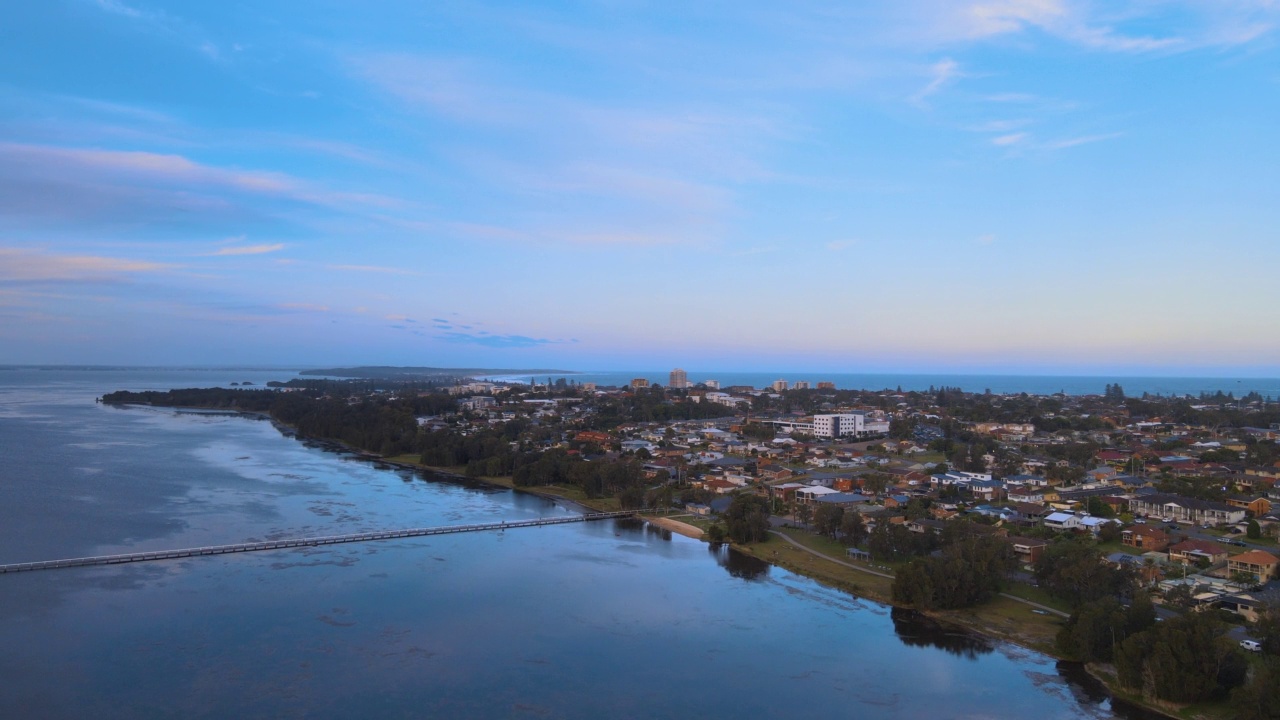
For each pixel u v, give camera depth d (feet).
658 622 370.73
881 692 299.58
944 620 376.68
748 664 323.98
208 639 332.60
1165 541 473.67
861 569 460.55
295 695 283.59
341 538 508.53
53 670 298.56
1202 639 286.87
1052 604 393.91
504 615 374.63
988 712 284.20
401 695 286.25
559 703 284.61
